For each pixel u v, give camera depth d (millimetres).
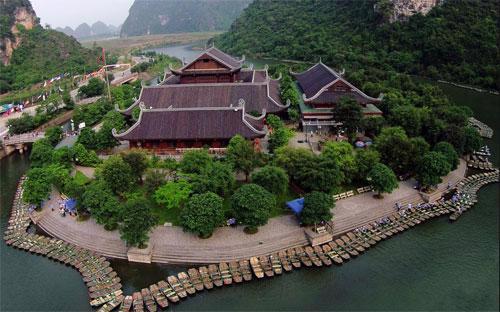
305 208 55031
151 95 92500
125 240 53125
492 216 63031
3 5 182125
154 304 45469
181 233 56250
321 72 104875
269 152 76812
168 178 66438
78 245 56406
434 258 53688
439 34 185625
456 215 62719
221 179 59875
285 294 47781
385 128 79750
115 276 50219
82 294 48281
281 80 117562
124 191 62438
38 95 141000
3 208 69875
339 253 53562
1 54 168625
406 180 71688
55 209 64625
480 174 76625
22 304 47250
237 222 57656
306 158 63219
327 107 90812
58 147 85438
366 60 187375
